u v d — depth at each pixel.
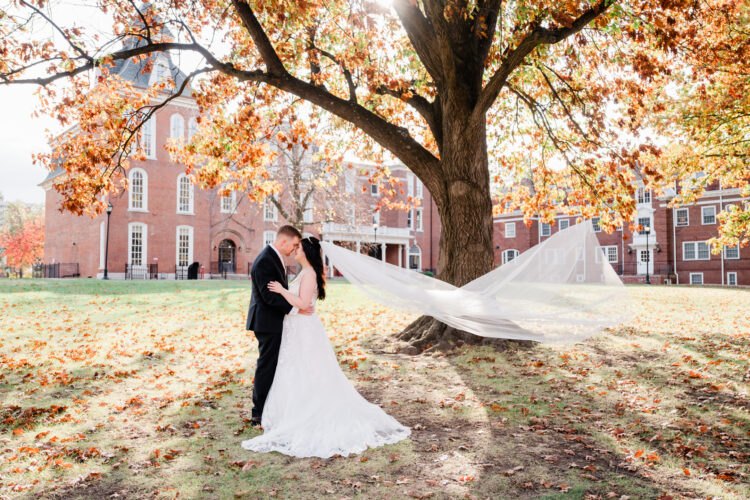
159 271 35.28
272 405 4.35
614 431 4.40
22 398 5.43
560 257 4.88
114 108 9.30
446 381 6.19
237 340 9.20
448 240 8.24
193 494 3.26
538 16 7.31
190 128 36.56
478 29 7.54
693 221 39.03
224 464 3.75
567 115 10.89
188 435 4.40
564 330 4.75
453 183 8.10
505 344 7.98
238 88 10.49
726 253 37.31
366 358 7.54
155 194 35.28
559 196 12.35
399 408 5.15
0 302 13.22
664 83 10.93
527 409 5.00
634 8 7.51
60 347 8.12
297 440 4.02
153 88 9.95
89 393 5.66
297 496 3.22
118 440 4.26
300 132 10.74
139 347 8.27
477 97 8.02
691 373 6.27
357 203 33.53
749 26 10.45
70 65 7.84
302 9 6.52
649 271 40.78
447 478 3.49
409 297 4.99
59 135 9.12
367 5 6.69
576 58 10.10
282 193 31.22
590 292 4.70
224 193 10.78
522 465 3.70
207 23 9.72
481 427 4.55
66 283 20.69
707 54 9.41
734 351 7.62
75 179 8.80
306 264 4.46
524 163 13.09
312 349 4.36
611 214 10.40
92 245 35.06
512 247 48.97
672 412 4.91
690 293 20.70
